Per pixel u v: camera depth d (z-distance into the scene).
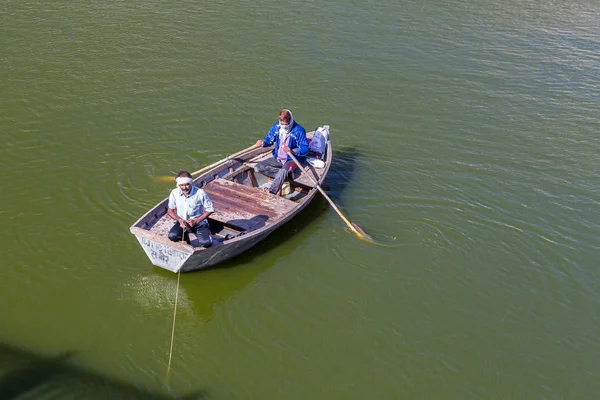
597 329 10.09
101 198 12.38
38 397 8.45
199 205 9.96
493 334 9.95
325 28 19.67
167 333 9.70
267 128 14.95
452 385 9.11
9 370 8.80
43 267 10.67
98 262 10.88
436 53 18.50
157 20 19.72
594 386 9.17
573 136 15.02
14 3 20.36
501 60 18.22
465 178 13.52
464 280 10.94
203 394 8.76
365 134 14.95
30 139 13.91
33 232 11.38
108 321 9.80
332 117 15.50
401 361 9.45
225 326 9.89
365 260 11.30
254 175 13.22
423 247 11.62
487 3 22.09
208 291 10.53
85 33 18.69
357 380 9.11
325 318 10.12
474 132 15.09
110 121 14.78
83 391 8.62
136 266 10.88
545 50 18.84
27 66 16.78
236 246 10.70
